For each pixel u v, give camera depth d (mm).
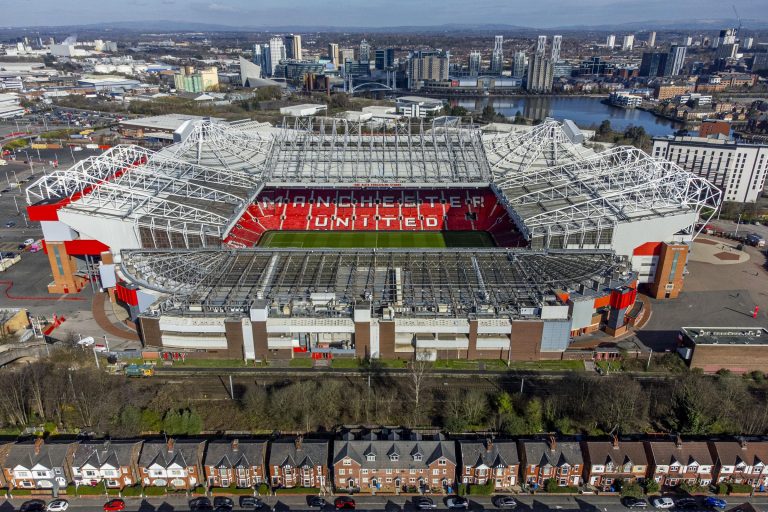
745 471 88562
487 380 115750
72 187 172250
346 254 141000
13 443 90875
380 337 120625
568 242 150625
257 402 102625
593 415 100500
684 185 188250
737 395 104938
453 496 87375
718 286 162125
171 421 96500
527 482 89312
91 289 157750
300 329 119562
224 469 87375
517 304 123562
